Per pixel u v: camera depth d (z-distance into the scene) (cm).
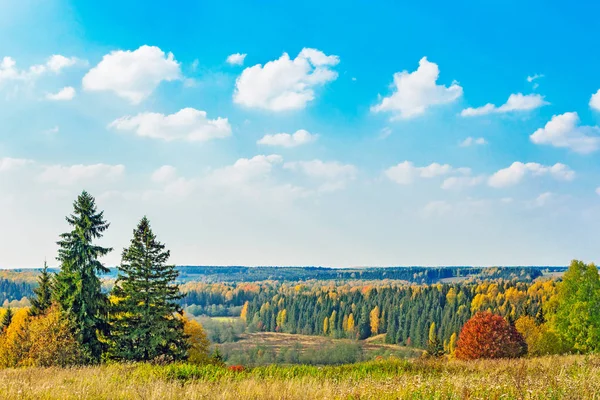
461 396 920
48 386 1191
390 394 989
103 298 3438
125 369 1800
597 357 1862
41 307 4550
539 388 930
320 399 1016
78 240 3384
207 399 1055
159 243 3325
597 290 4284
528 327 6781
